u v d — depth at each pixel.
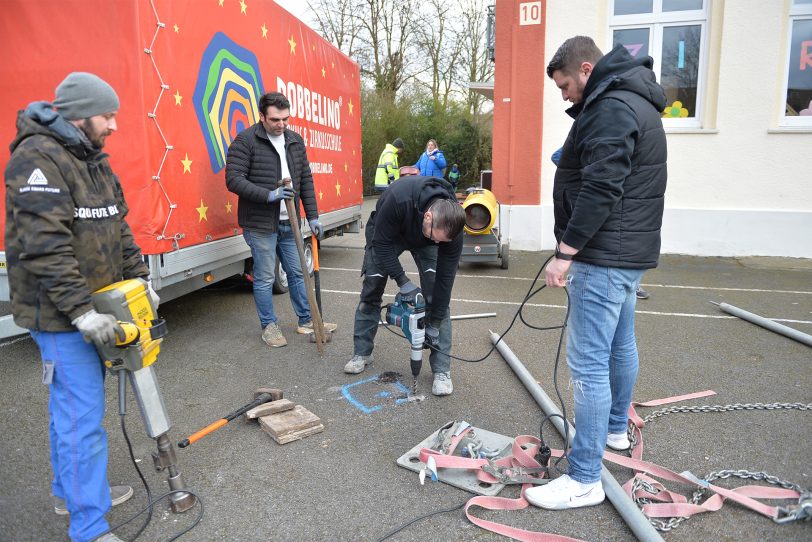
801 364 4.20
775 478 2.61
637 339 4.82
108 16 3.56
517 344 4.68
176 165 3.99
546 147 8.95
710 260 8.41
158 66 3.75
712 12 8.16
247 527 2.34
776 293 6.48
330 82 7.15
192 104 4.16
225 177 4.30
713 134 8.39
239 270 5.36
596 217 2.14
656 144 2.24
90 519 2.12
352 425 3.24
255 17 5.02
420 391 3.70
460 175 21.56
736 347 4.60
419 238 3.18
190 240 4.21
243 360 4.27
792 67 8.16
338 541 2.26
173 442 3.04
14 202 1.87
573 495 2.43
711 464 2.82
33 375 3.93
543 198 9.10
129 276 2.40
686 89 8.58
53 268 1.88
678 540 2.24
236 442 3.04
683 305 5.97
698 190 8.59
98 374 2.14
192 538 2.28
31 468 2.78
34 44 3.70
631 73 2.24
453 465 2.63
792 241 8.34
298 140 4.54
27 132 1.92
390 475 2.74
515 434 3.15
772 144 8.23
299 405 3.35
